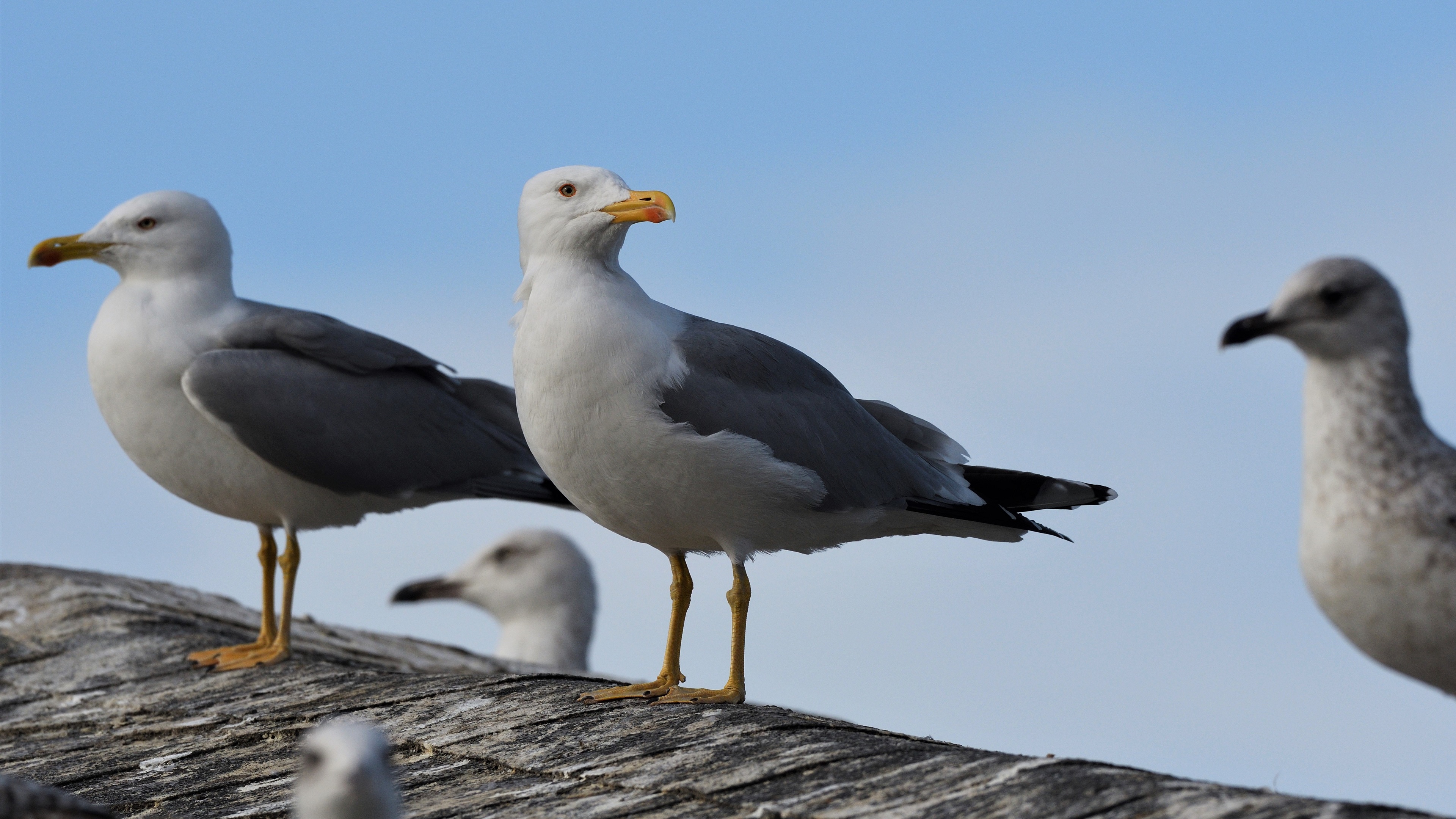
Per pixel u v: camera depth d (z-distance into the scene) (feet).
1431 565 23.13
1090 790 24.41
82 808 20.22
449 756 33.12
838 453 39.17
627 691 37.76
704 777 28.48
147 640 48.19
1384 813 22.09
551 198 37.93
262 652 47.06
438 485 51.37
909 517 41.70
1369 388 23.99
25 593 53.62
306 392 49.08
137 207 48.78
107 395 48.70
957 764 26.81
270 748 36.11
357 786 21.94
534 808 28.43
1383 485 23.66
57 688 44.57
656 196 37.27
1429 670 24.03
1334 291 23.97
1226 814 22.49
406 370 52.16
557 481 38.65
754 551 39.14
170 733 38.34
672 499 37.65
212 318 49.29
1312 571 24.44
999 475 43.60
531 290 38.17
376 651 55.77
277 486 49.34
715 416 37.29
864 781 26.94
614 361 36.55
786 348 40.01
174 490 50.44
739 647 38.22
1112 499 43.37
